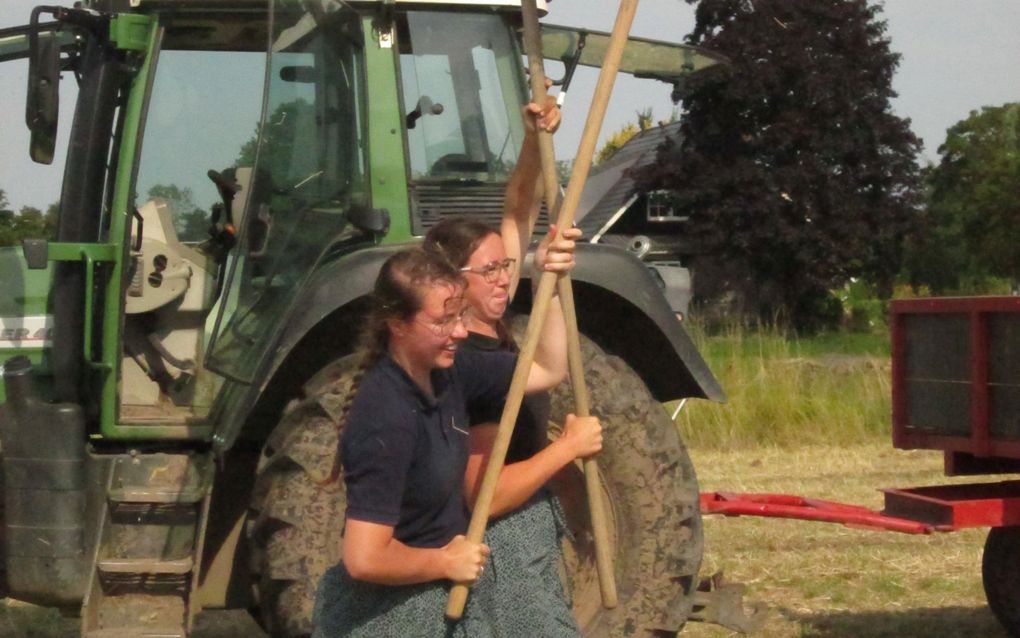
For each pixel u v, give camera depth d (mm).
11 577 4941
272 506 4785
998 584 5941
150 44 5137
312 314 4816
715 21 37312
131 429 5062
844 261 37156
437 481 3277
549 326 3625
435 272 3236
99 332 5086
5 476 4980
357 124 5156
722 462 11250
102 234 5230
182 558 4957
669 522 5031
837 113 36719
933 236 46500
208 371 5168
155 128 5297
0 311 5371
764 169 37094
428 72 5324
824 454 11633
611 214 39469
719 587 5535
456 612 3264
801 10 37000
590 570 5043
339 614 3328
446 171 5289
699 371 5199
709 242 37250
